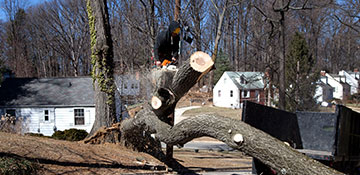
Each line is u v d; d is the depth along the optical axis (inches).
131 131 327.9
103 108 382.9
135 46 603.8
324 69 2201.0
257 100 1620.3
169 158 323.6
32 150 277.0
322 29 1512.1
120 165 286.4
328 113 295.4
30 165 230.8
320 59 2385.6
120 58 628.1
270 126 263.0
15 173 213.6
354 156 281.0
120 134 362.3
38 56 2251.5
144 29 529.7
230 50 1829.5
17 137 325.4
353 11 575.2
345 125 255.6
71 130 629.0
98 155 305.3
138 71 589.3
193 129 181.8
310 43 1571.1
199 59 180.1
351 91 2039.9
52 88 1024.2
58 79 1066.7
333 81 1937.7
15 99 977.5
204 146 739.4
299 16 1047.6
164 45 236.7
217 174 314.3
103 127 367.2
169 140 208.7
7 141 293.1
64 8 1774.1
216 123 165.8
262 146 145.0
